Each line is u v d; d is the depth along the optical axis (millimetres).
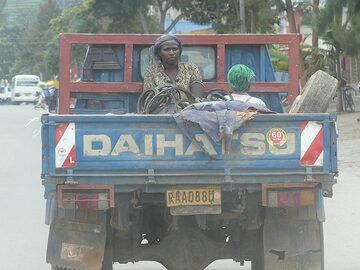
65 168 9578
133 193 10047
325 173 9734
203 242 10914
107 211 10398
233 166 9680
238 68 11477
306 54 55562
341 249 15320
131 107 14023
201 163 9664
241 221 10711
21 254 14789
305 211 10305
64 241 10172
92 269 10172
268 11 65688
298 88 13852
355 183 23750
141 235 11133
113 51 14094
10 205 20031
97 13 86125
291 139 9727
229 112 9672
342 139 37344
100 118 9609
